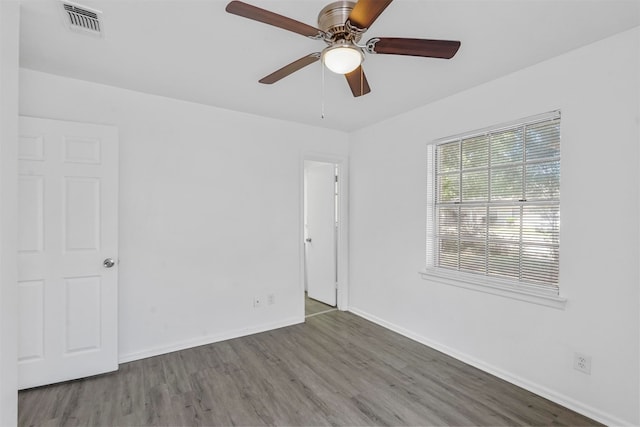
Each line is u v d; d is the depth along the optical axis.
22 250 2.26
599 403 1.93
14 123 1.53
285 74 1.90
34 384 2.29
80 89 2.54
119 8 1.63
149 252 2.84
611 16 1.68
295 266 3.67
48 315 2.33
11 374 1.53
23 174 2.26
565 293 2.09
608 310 1.90
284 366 2.65
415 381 2.41
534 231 2.30
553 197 2.19
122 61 2.22
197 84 2.61
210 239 3.13
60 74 2.44
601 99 1.92
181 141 2.98
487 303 2.54
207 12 1.67
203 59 2.19
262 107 3.17
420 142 3.12
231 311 3.25
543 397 2.18
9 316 1.51
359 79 1.94
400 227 3.35
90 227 2.47
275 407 2.10
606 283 1.91
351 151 4.08
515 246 2.41
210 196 3.13
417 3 1.56
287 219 3.62
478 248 2.67
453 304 2.81
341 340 3.19
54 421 1.95
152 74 2.43
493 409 2.06
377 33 1.84
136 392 2.27
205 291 3.11
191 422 1.95
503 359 2.43
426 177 3.06
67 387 2.32
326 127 3.88
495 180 2.54
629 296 1.82
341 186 4.10
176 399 2.18
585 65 1.99
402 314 3.33
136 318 2.77
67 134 2.39
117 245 2.57
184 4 1.60
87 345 2.46
